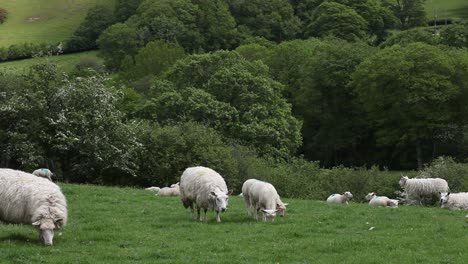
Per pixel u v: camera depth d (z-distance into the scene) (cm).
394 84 7569
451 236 1962
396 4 13775
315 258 1631
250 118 6328
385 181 5069
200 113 6275
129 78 9981
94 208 2544
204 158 4891
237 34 12344
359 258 1617
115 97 4625
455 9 14012
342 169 5509
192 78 7281
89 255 1608
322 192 4897
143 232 1961
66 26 13625
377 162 8594
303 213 2533
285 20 13212
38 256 1547
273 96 6812
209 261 1557
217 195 2075
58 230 1797
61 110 4278
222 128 6219
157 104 6494
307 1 14188
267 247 1755
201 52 11481
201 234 1931
